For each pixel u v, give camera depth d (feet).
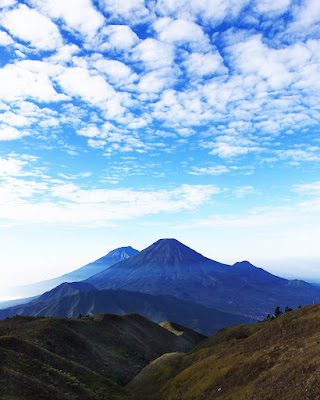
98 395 172.86
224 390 141.79
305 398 90.79
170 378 211.00
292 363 120.16
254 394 115.55
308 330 161.68
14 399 118.21
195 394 157.79
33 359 177.27
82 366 219.20
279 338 173.27
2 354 164.55
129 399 184.65
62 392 148.25
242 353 179.32
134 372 263.08
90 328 333.01
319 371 99.55
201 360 211.00
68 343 260.01
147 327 429.79
